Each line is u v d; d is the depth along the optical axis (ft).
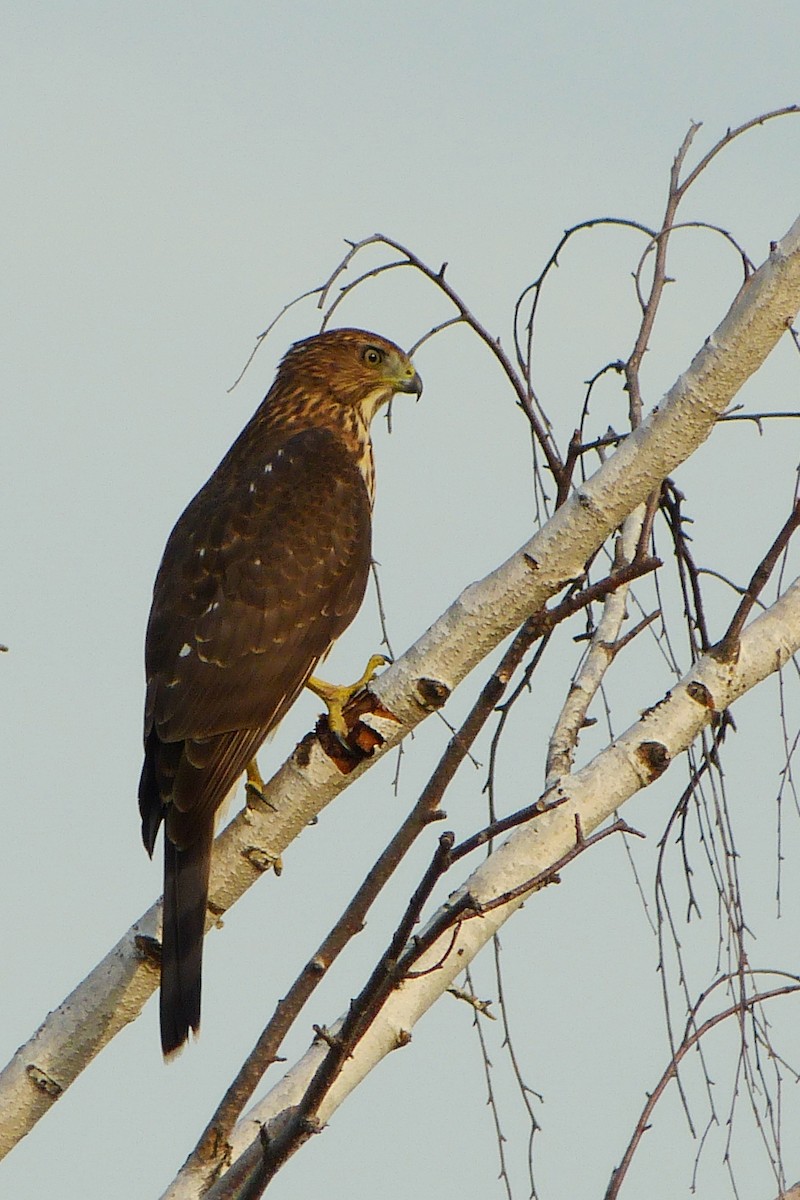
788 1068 24.16
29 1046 23.86
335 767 24.39
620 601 26.76
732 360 22.34
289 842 25.08
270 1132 22.03
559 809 24.48
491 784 27.04
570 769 24.85
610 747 24.77
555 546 23.25
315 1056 24.36
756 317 22.22
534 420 26.96
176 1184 21.29
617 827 19.70
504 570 23.56
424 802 20.81
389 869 20.85
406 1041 24.12
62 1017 24.00
